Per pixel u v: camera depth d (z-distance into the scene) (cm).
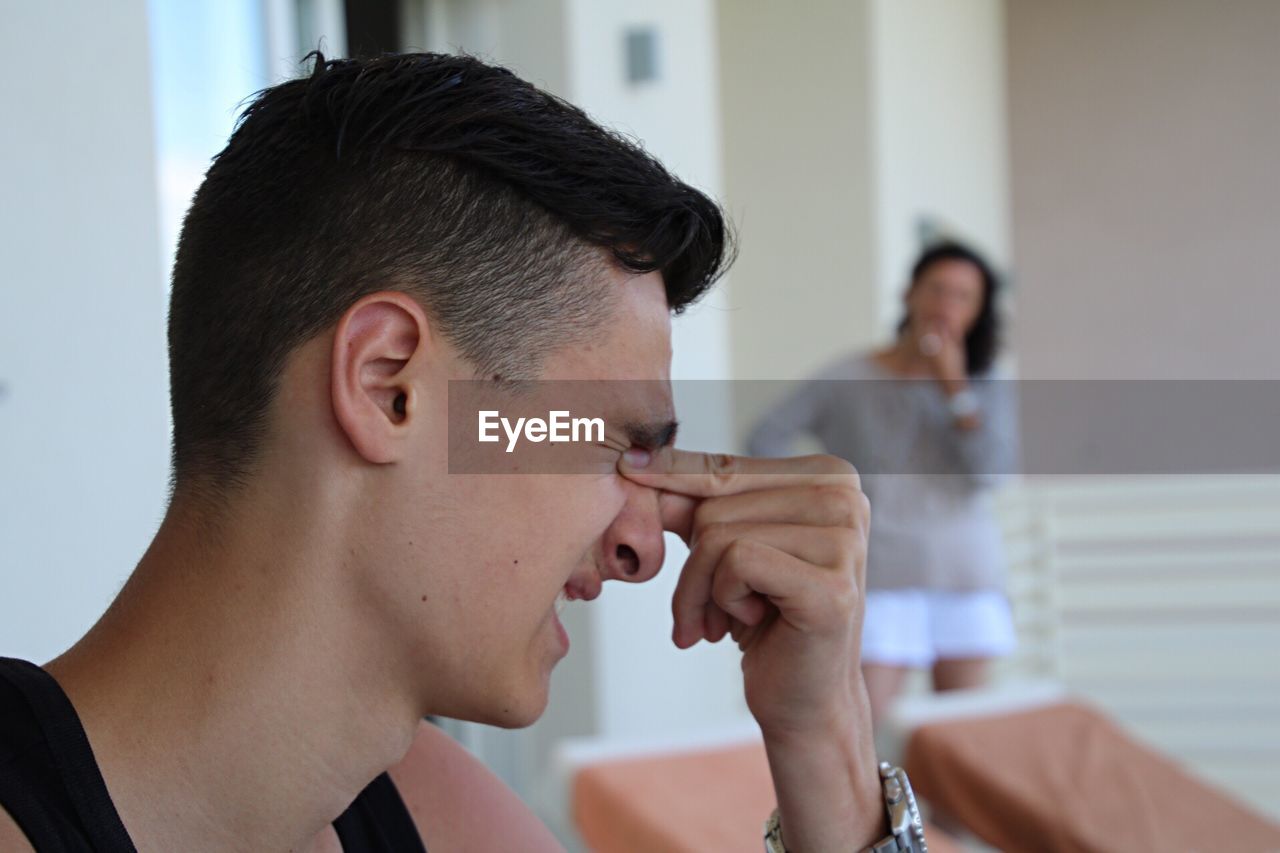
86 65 187
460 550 66
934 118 612
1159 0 722
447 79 68
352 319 63
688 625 90
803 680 88
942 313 295
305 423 64
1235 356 722
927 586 288
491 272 66
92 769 60
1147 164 732
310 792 66
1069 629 444
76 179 186
